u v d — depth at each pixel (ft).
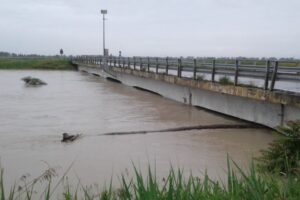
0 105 74.02
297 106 38.93
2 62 271.28
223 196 10.85
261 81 58.70
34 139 43.65
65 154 36.65
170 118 56.95
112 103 76.23
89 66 190.29
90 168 31.63
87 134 46.09
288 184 11.51
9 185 27.17
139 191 10.25
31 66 260.62
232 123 51.11
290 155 25.34
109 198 11.78
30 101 80.74
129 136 44.70
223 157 34.42
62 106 72.38
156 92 92.94
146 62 94.27
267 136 43.34
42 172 30.50
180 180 11.14
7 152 37.76
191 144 40.11
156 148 38.50
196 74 67.36
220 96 59.52
